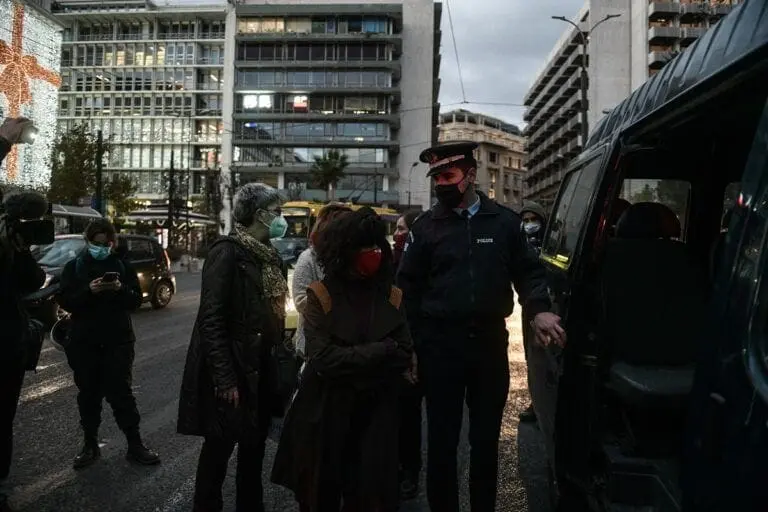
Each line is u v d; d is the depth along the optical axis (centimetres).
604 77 7594
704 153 374
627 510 267
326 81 7319
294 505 390
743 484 144
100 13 8925
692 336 315
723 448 155
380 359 257
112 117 9081
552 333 292
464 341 313
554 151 9756
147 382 729
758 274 158
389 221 3069
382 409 266
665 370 305
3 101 2642
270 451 504
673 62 288
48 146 2948
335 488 264
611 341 318
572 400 304
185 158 8988
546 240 475
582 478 299
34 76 2828
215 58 9062
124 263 465
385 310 272
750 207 169
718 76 209
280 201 345
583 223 322
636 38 7338
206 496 322
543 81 10062
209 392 315
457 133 11969
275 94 7356
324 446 261
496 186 12400
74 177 3759
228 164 7538
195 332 323
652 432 298
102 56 9162
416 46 7738
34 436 520
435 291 319
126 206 4522
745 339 156
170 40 9038
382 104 7294
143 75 9088
